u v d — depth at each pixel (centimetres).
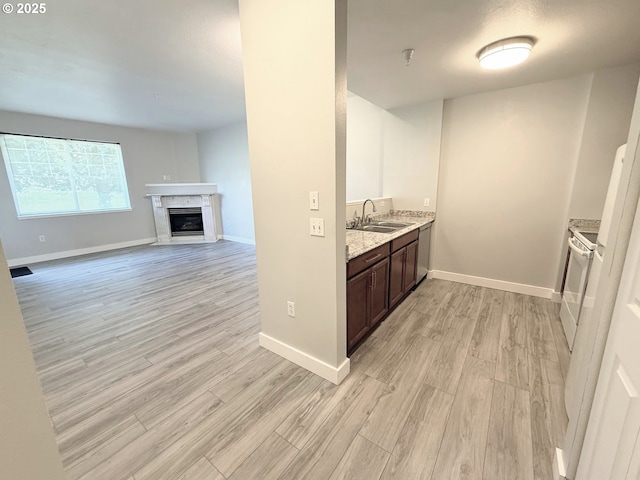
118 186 597
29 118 473
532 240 314
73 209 541
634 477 70
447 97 330
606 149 261
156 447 144
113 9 188
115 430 154
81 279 405
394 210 391
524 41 199
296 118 167
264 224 202
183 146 677
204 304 318
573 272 229
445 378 189
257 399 174
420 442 143
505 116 307
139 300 330
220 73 302
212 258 521
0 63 268
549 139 290
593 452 97
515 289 331
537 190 304
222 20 204
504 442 143
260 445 144
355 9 167
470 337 238
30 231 489
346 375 193
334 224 166
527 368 198
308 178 170
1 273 50
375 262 234
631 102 247
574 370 156
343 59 153
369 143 400
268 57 171
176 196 651
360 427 153
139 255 544
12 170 468
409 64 241
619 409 82
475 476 127
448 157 349
